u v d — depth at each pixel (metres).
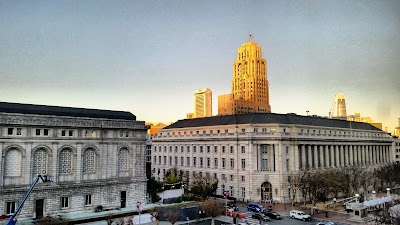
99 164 91.00
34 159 80.94
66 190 84.31
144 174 99.75
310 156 126.25
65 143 85.31
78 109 94.56
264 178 116.44
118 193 93.62
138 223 83.56
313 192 106.94
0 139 75.88
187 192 117.81
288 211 100.00
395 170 145.50
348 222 86.12
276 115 130.38
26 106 85.94
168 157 156.12
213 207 82.88
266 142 118.50
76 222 77.81
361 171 135.50
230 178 123.81
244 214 94.56
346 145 144.62
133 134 98.56
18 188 76.94
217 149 130.38
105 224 79.50
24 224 74.69
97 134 91.31
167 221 86.56
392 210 79.94
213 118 146.25
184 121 161.00
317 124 139.38
